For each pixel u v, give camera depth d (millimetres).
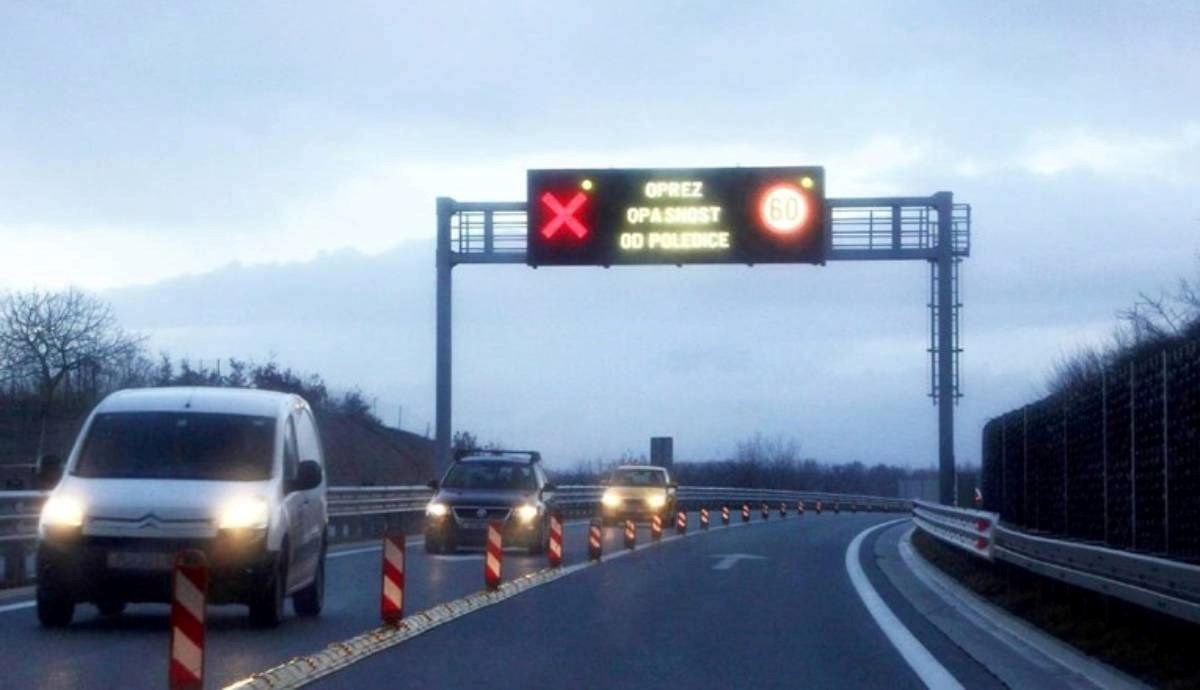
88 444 16609
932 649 16094
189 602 11094
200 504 15500
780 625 18312
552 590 22750
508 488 31766
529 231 33188
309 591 17906
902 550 35469
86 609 17750
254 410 17125
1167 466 17172
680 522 43094
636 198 32938
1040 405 26656
